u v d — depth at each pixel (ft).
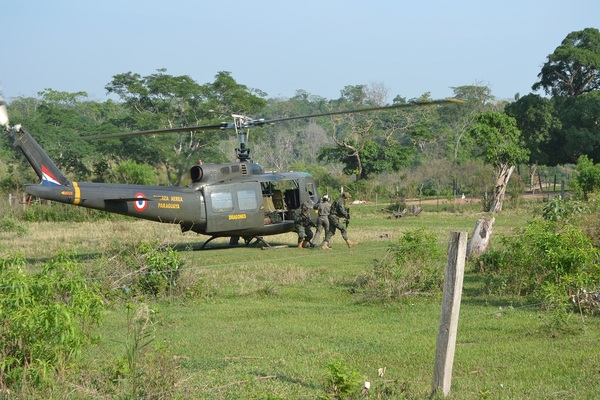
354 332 34.60
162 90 215.10
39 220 111.65
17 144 59.72
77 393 23.71
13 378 23.61
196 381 26.25
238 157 71.87
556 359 29.19
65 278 32.07
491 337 33.19
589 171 118.73
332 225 70.18
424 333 34.17
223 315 39.11
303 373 27.68
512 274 44.04
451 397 24.12
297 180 74.08
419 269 44.55
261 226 70.38
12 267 26.81
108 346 31.50
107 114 317.83
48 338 24.50
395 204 135.85
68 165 193.26
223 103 224.94
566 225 47.14
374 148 231.71
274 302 43.09
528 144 198.59
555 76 218.38
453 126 327.06
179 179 176.65
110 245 51.08
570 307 37.83
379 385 26.13
